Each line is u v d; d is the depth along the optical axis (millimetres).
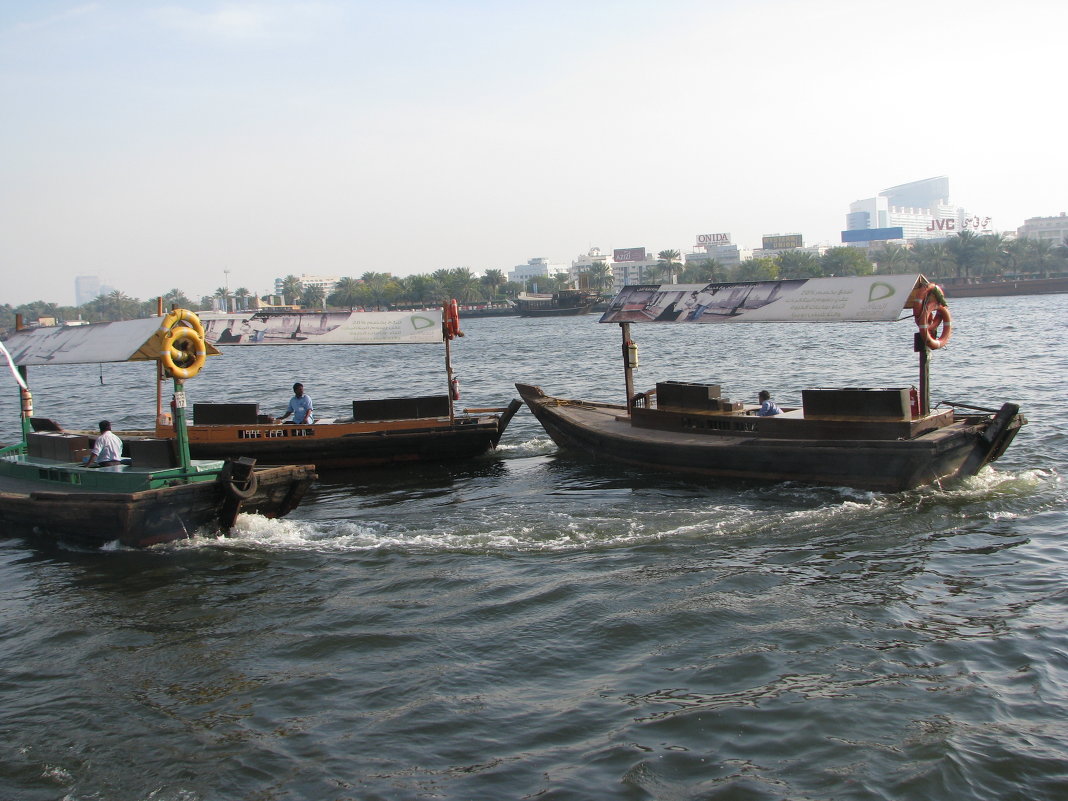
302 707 8484
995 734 7582
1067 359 37688
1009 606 10203
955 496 14805
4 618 11023
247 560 12766
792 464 16109
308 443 19234
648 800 6848
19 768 7633
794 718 7934
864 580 11164
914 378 35156
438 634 9969
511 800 6910
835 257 155875
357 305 192625
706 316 18703
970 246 148375
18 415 35375
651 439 17984
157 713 8492
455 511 15375
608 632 9812
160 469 13891
